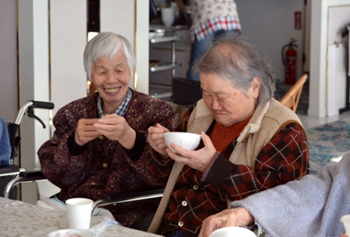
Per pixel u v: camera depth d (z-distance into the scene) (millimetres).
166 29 5758
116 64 2273
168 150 1814
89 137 2178
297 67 8703
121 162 2301
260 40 8992
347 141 5223
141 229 2166
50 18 3074
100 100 2400
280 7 8711
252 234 1311
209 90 1844
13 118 3174
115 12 3332
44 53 3078
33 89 3062
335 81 6355
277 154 1823
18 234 1521
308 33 8539
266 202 1584
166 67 5801
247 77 1823
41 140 3139
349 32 6199
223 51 1826
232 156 1901
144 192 2109
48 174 2299
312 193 1631
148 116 2314
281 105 1926
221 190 1867
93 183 2328
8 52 3127
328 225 1611
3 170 2283
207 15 5594
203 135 1789
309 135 5434
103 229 1542
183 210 1961
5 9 3088
